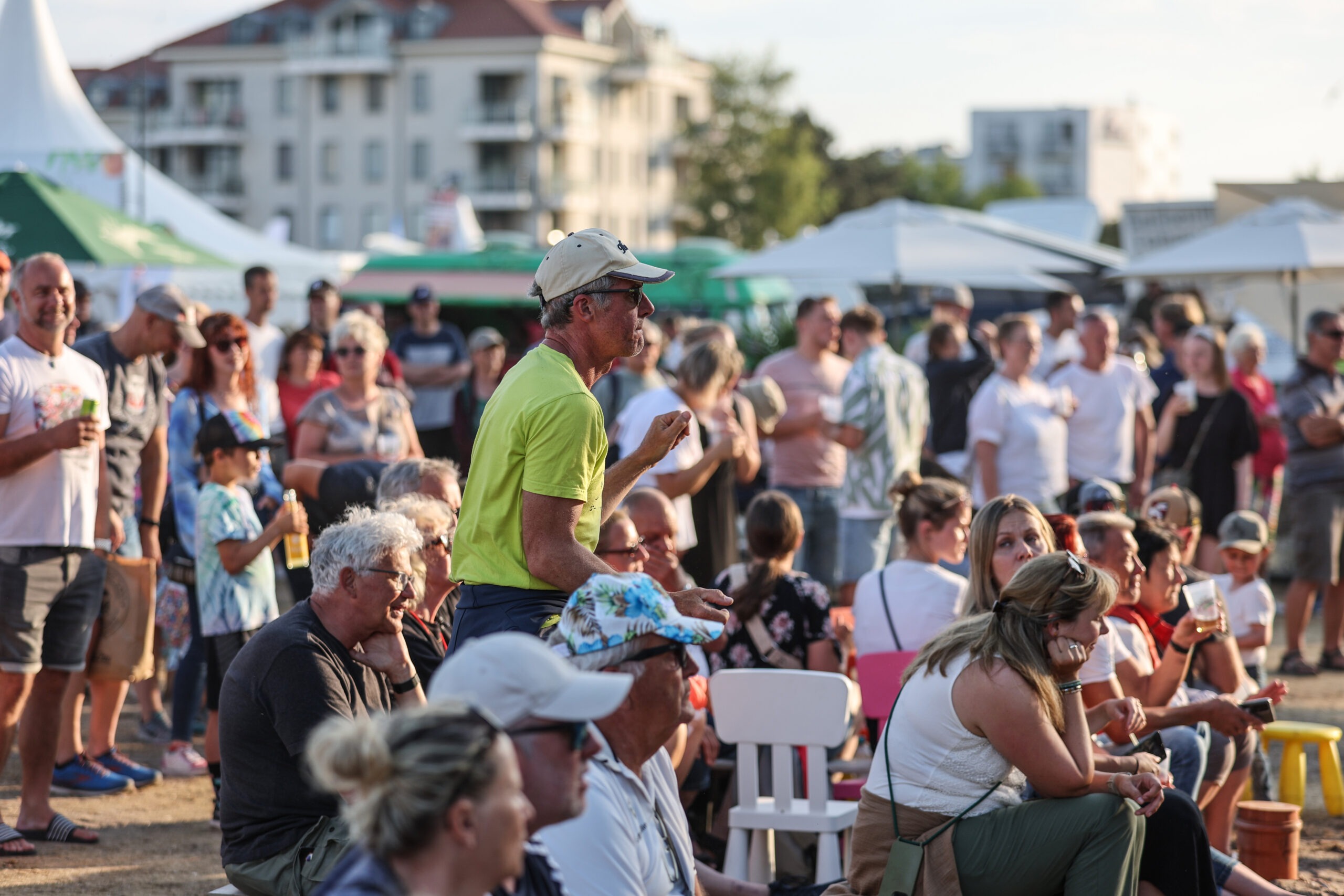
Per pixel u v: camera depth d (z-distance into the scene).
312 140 123.81
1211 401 16.38
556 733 4.00
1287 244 20.92
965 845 6.62
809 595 9.41
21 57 21.33
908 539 9.57
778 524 9.44
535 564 6.03
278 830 6.56
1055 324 19.02
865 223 22.38
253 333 15.46
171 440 11.21
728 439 12.22
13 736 9.09
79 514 9.25
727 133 116.50
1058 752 6.54
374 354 12.12
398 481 9.05
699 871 7.80
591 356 6.31
